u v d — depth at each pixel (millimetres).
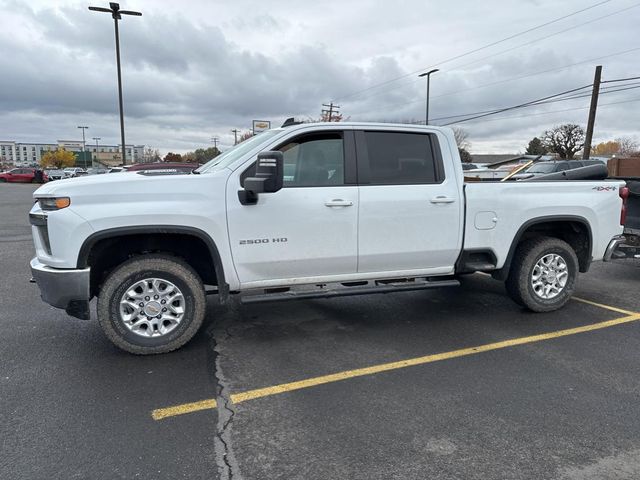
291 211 4320
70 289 3912
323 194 4406
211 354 4273
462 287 6695
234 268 4277
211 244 4160
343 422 3154
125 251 4344
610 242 5641
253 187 3934
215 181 4168
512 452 2826
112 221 3904
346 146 4555
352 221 4508
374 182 4613
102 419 3172
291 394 3539
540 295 5383
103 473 2625
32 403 3377
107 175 4441
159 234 4238
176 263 4180
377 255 4652
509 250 5141
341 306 5773
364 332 4879
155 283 4156
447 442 2928
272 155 3895
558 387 3654
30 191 33500
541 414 3256
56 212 3867
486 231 5004
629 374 3891
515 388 3637
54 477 2586
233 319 5270
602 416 3234
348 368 3996
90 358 4168
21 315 5355
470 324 5129
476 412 3281
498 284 6863
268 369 3971
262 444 2906
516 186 5094
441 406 3363
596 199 5449
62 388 3607
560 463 2725
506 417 3217
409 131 4789
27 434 2988
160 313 4199
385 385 3686
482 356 4258
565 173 6250
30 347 4410
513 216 5086
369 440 2951
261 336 4742
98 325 5023
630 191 6895
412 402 3418
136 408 3322
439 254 4891
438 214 4793
